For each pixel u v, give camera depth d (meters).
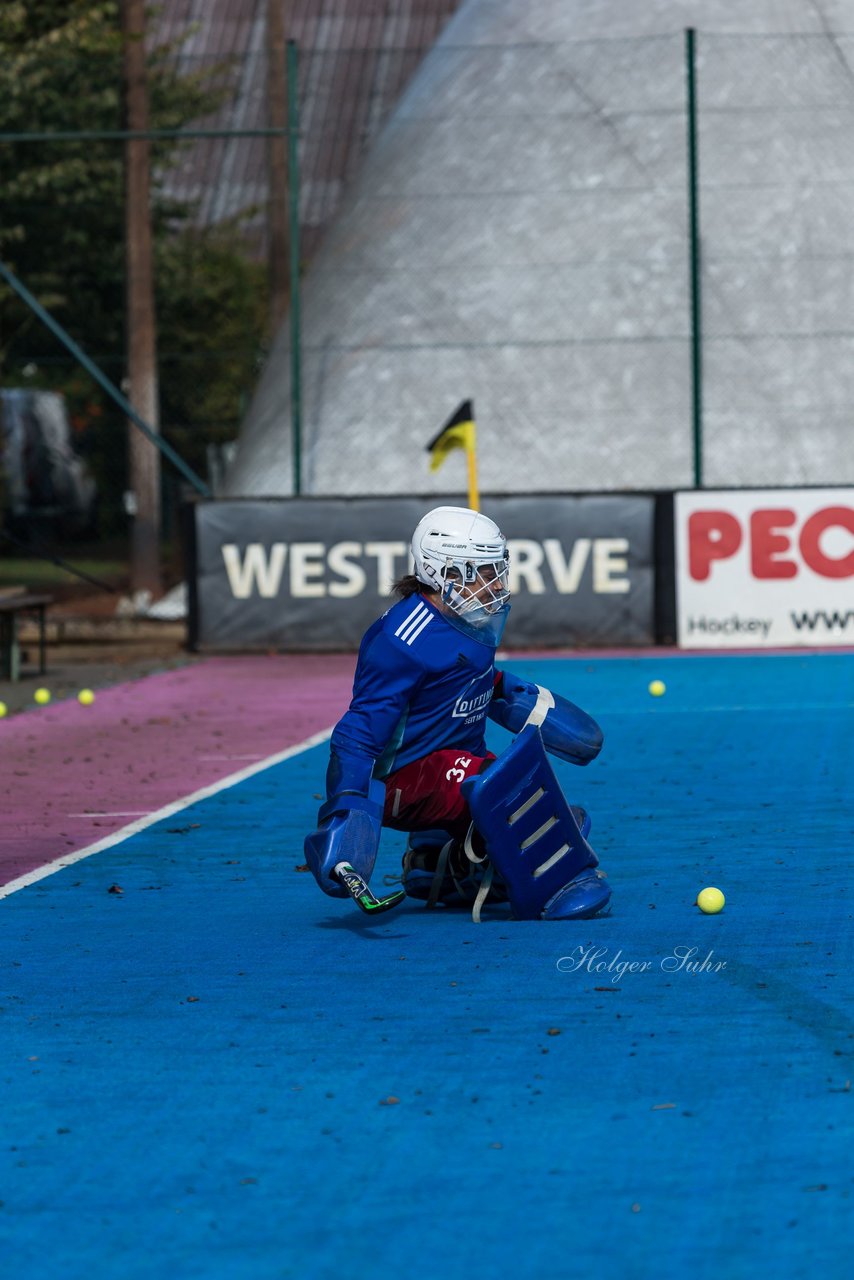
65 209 120.88
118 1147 16.62
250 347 142.00
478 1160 16.05
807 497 71.25
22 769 43.41
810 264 87.12
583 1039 19.73
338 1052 19.48
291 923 26.33
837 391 85.25
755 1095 17.62
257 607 73.00
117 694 59.97
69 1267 14.07
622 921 25.83
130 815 36.66
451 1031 20.20
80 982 22.88
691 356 83.81
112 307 132.50
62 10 113.94
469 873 26.89
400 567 72.62
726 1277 13.59
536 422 86.06
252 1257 14.16
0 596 68.19
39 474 132.50
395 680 25.27
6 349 126.69
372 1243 14.36
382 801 25.22
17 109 113.88
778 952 23.67
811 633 71.44
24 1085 18.53
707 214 88.31
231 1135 16.88
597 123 91.06
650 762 42.88
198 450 136.75
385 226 92.25
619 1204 14.98
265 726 51.25
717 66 91.00
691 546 71.75
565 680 61.62
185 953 24.45
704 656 69.00
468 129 93.19
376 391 88.50
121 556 134.50
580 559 72.06
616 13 94.12
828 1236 14.27
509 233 90.00
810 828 33.69
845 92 90.12
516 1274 13.73
